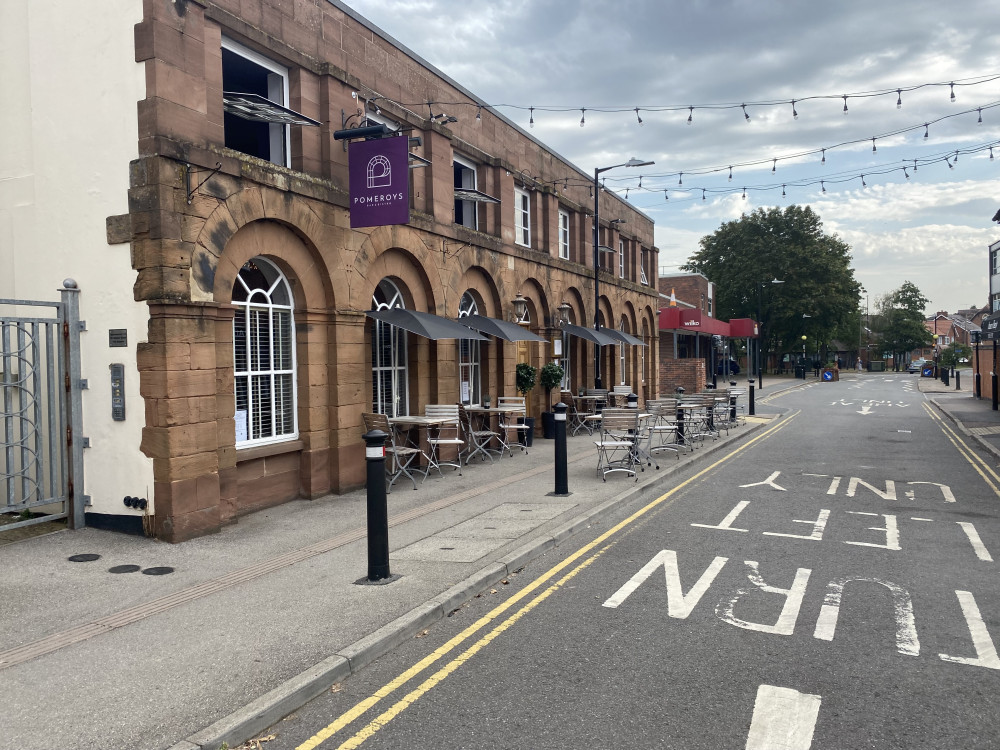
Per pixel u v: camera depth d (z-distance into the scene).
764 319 65.62
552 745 3.89
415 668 4.93
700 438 17.70
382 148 10.04
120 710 4.19
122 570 7.03
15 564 7.22
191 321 8.28
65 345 8.43
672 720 4.14
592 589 6.54
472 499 10.46
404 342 13.69
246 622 5.57
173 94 8.12
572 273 20.77
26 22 8.77
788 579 6.72
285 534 8.45
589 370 22.47
